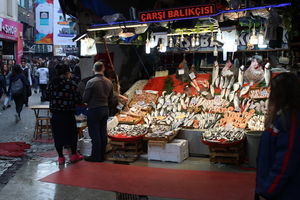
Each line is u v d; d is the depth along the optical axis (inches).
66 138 251.9
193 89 317.7
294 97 87.4
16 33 822.5
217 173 224.2
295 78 90.1
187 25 268.8
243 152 250.2
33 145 312.8
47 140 332.2
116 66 351.3
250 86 295.9
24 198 186.9
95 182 209.6
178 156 250.2
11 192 195.5
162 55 376.2
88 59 338.6
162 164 248.4
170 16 232.8
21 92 432.5
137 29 289.4
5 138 339.0
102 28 279.1
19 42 847.7
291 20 263.9
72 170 235.1
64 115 248.1
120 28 282.2
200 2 237.5
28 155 277.4
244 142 249.9
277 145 86.9
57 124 249.0
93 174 225.5
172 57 371.9
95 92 249.6
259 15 234.4
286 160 84.0
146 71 376.2
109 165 246.7
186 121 283.6
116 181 210.8
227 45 261.7
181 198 181.9
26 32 1515.7
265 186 86.9
